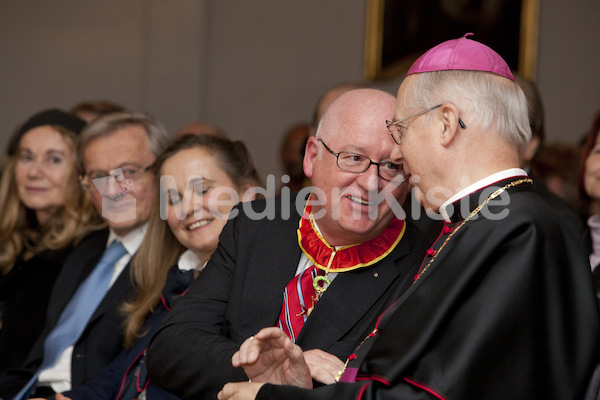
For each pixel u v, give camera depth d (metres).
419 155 3.63
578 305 3.28
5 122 16.11
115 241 6.48
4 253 8.05
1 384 6.32
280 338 3.45
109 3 16.39
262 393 3.45
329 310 4.20
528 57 11.93
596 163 5.91
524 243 3.24
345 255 4.31
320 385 3.80
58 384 6.12
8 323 7.25
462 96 3.55
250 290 4.40
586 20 11.70
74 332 6.16
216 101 16.27
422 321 3.17
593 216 5.86
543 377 3.12
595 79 11.57
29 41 16.25
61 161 7.82
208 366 4.05
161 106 16.28
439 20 13.03
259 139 15.87
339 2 15.20
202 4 16.38
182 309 4.50
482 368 3.06
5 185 8.20
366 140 4.09
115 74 16.30
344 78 15.02
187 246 5.53
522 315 3.12
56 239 7.36
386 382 3.11
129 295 6.00
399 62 13.75
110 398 5.57
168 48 16.34
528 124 3.63
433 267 3.48
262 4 16.05
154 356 4.36
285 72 15.73
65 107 16.22
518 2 12.07
